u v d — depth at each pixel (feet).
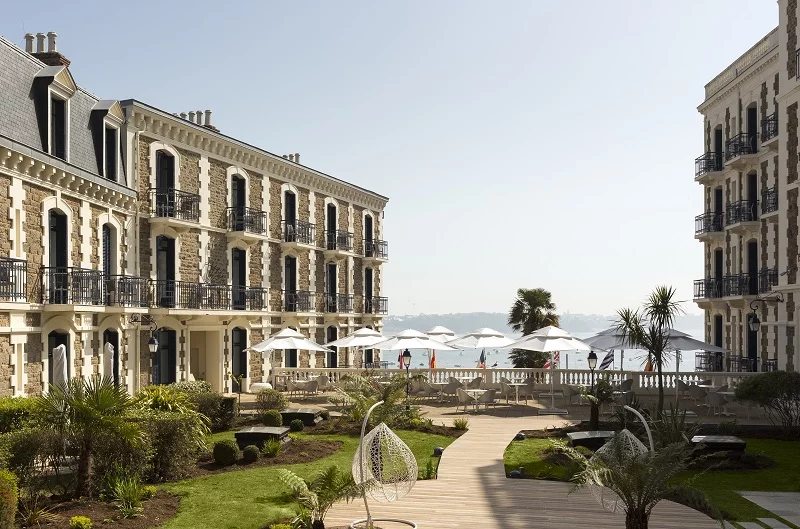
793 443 66.13
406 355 90.33
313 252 137.69
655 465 34.06
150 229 94.12
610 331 90.89
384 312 166.61
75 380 44.62
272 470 52.21
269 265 122.52
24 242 66.80
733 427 68.69
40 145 70.95
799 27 84.94
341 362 148.66
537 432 70.59
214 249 107.55
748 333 110.52
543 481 50.26
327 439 66.03
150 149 94.02
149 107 92.38
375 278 166.61
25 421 46.16
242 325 113.60
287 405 83.76
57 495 42.86
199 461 55.11
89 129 82.53
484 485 49.03
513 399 99.66
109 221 84.12
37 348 69.05
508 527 39.32
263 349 96.22
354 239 155.74
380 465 40.22
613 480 34.50
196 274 102.94
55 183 71.87
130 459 44.80
